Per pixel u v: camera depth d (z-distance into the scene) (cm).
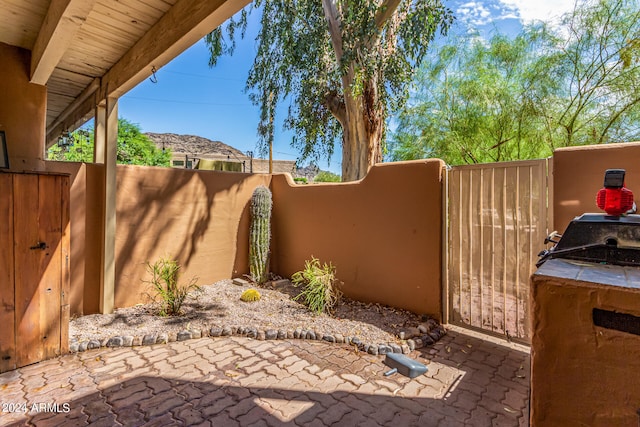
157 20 257
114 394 232
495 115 512
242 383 248
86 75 378
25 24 273
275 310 401
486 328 330
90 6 199
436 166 361
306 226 514
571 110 451
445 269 359
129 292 409
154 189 434
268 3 683
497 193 320
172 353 296
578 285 78
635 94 396
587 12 423
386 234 407
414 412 216
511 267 311
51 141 744
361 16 486
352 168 610
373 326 347
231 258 528
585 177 255
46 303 279
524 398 232
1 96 311
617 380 73
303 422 205
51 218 282
